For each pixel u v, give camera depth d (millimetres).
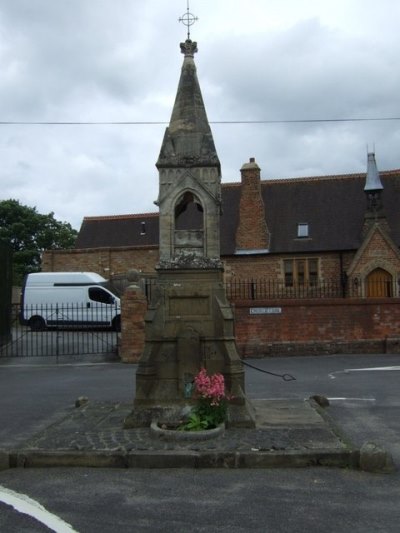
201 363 7363
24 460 6125
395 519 4570
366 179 29312
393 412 8812
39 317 26391
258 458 5973
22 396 10859
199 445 6340
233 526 4449
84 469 6004
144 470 5941
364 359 15508
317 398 9336
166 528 4422
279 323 16531
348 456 5980
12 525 4500
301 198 32250
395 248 26797
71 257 32406
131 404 9164
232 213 32188
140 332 15789
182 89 8211
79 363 15797
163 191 7926
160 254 7844
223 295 7633
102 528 4426
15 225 52562
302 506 4867
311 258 29094
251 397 10180
